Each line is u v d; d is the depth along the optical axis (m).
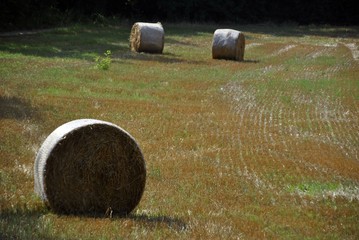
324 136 32.44
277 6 131.25
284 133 32.62
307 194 21.98
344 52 75.00
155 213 18.55
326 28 120.81
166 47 74.88
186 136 30.67
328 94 44.94
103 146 18.14
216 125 33.56
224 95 43.31
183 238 15.88
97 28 93.38
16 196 18.78
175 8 117.88
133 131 30.72
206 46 78.81
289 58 68.19
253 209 19.69
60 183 17.84
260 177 23.91
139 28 66.62
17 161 23.34
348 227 18.33
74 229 15.92
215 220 17.95
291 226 18.02
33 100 35.91
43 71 46.94
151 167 24.30
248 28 115.50
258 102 41.28
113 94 40.75
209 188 21.95
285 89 46.53
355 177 24.52
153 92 42.69
